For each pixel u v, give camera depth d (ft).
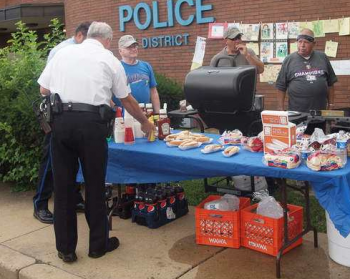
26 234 13.21
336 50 24.30
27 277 10.82
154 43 31.53
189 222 13.52
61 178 10.80
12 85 16.80
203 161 10.52
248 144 10.92
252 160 10.18
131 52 14.76
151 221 13.00
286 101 25.67
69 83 10.37
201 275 10.32
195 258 11.13
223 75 11.97
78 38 12.74
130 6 32.30
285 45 25.85
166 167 11.35
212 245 11.73
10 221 14.32
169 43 30.71
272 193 15.26
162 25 30.71
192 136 12.51
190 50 29.84
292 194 15.19
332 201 8.87
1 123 15.87
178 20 29.91
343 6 23.77
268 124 10.09
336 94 24.59
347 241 10.18
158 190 13.48
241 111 12.44
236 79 11.69
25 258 11.62
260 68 16.85
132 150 11.84
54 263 11.27
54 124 10.54
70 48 10.73
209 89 12.18
